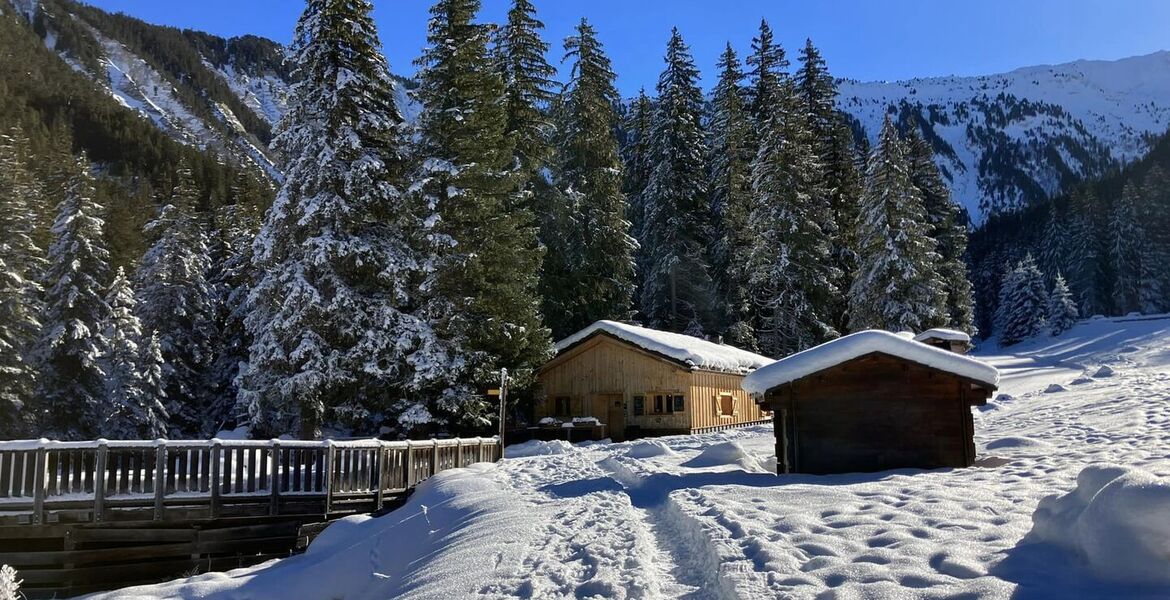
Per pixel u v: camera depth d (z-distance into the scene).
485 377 25.67
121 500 13.01
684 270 42.62
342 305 23.31
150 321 36.44
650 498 10.91
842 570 5.72
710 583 6.15
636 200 50.19
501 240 27.98
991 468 11.00
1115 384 23.62
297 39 24.86
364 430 27.06
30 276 33.78
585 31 39.28
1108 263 84.81
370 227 25.39
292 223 24.36
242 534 14.02
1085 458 10.95
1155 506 5.03
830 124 48.94
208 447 13.79
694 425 27.78
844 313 44.31
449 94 28.11
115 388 32.34
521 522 9.77
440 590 7.25
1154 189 82.25
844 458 12.20
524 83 34.84
